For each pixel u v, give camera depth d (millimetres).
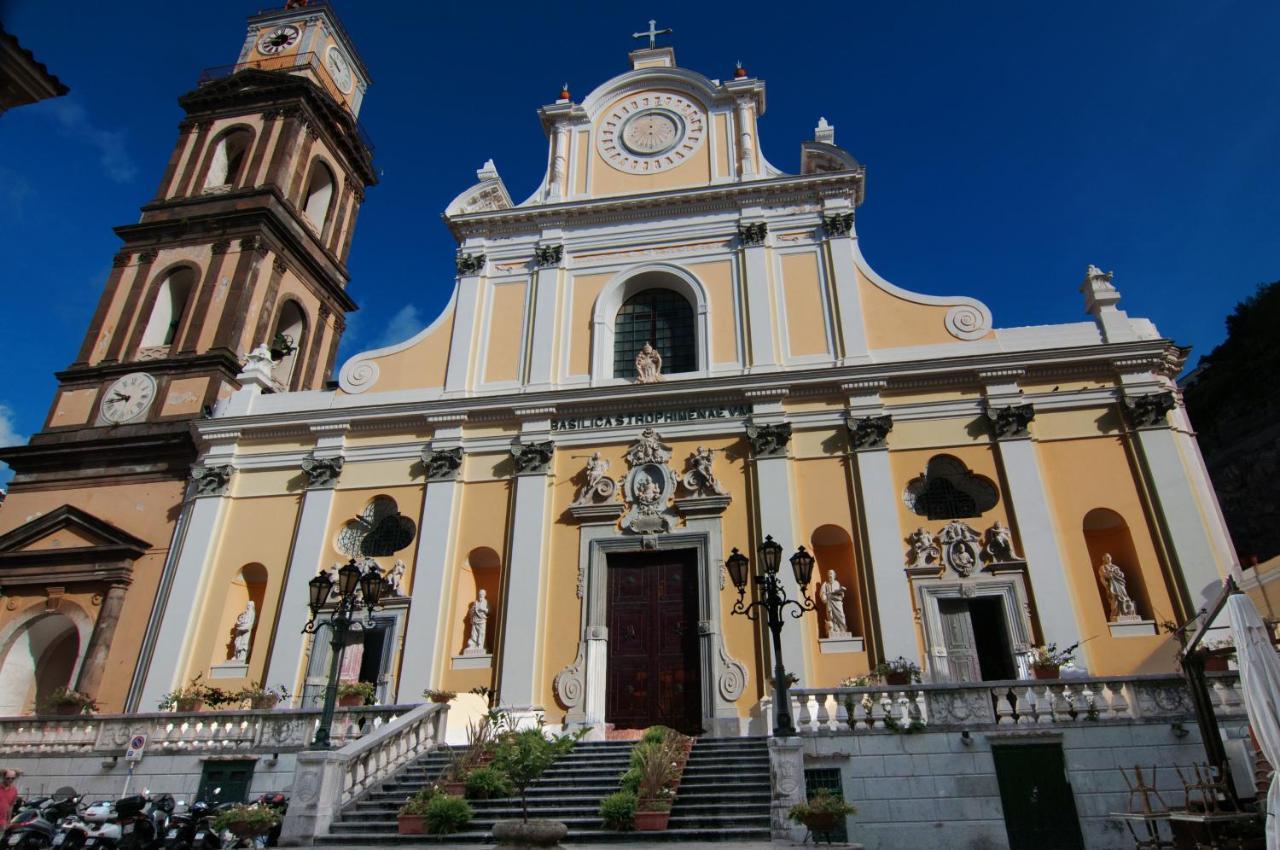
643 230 23328
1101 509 17734
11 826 11859
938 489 18969
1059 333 19906
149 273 26562
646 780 12055
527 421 20984
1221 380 35094
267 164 28219
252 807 11930
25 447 23422
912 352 20344
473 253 23859
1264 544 31781
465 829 11633
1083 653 16297
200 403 23500
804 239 22375
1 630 21234
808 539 18500
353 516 20734
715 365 21078
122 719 16062
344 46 34094
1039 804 12375
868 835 12508
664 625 18453
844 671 16938
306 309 28609
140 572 21422
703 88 24922
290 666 18844
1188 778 12102
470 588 19781
